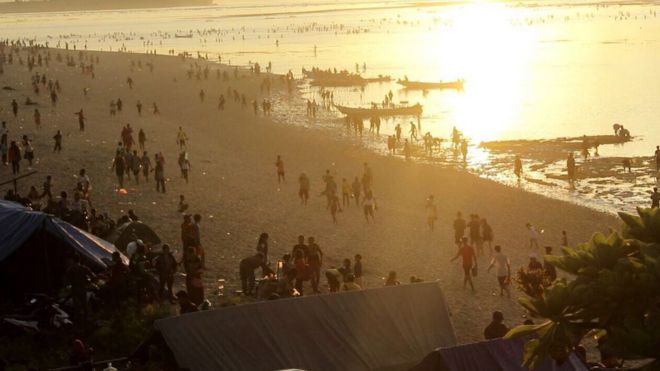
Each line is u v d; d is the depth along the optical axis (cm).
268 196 7288
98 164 8094
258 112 13275
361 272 4606
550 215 7069
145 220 6078
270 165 8969
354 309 3077
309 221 6444
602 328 1581
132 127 10950
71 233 4012
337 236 6016
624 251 1623
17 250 3897
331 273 4169
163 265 3950
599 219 6969
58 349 3347
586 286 1547
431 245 5856
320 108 14412
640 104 14025
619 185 8444
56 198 6544
